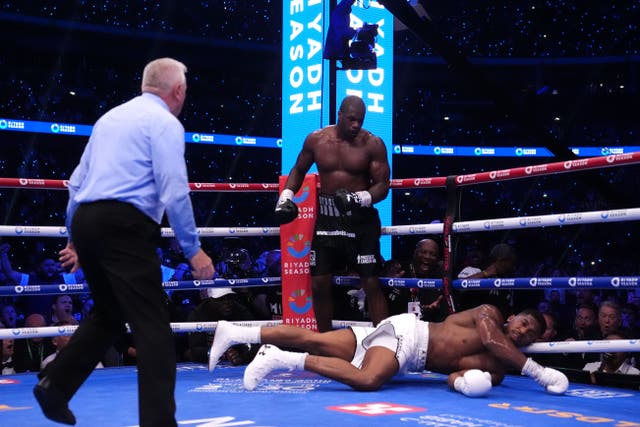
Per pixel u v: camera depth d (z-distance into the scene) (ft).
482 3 58.23
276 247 47.34
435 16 58.23
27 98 47.32
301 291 14.19
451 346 11.25
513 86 59.57
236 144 52.49
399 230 13.42
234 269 16.56
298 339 11.48
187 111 53.93
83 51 50.88
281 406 9.33
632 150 56.13
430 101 59.62
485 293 15.02
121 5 51.42
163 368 6.65
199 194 50.47
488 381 10.20
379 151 13.17
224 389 10.96
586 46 57.47
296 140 26.63
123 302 6.79
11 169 45.11
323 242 13.42
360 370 10.71
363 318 16.88
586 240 46.91
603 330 15.06
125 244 6.86
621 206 17.79
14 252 36.45
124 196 6.90
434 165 59.67
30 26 48.44
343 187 13.17
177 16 53.31
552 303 25.32
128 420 8.52
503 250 13.89
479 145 58.59
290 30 26.96
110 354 16.80
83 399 10.09
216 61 55.52
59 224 45.27
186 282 13.83
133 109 7.29
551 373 10.63
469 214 56.03
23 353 16.51
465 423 8.19
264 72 57.36
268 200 52.54
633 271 41.22
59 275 25.23
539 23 58.03
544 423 8.29
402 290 16.20
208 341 15.49
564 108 59.16
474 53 58.54
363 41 18.92
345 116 12.97
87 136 48.65
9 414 8.96
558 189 54.29
